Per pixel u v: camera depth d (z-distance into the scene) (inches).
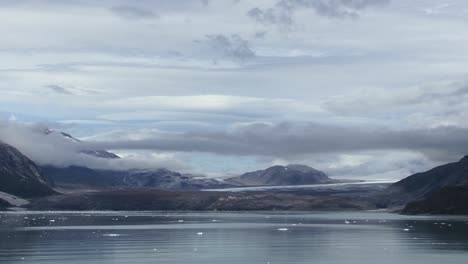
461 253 3875.5
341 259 3592.5
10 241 4751.5
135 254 3848.4
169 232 5836.6
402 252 3934.5
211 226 6993.1
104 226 7017.7
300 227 6747.1
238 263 3427.7
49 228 6569.9
